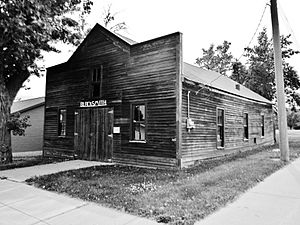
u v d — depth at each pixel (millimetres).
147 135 9406
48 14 10008
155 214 4160
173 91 8828
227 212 4340
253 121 16547
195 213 4125
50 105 13672
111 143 10531
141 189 5734
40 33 9633
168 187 5863
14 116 12133
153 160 9148
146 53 9711
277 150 14562
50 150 13352
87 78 11852
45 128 13836
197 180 6566
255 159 10734
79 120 11977
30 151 19438
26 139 19234
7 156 11281
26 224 4008
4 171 8703
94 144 11188
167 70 9055
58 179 6953
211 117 11188
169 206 4480
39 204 4988
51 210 4637
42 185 6379
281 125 10258
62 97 13000
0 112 11219
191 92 9727
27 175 7891
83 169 8742
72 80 12586
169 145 8805
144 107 9852
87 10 13445
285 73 24625
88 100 11633
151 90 9430
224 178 6766
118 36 10711
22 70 12016
